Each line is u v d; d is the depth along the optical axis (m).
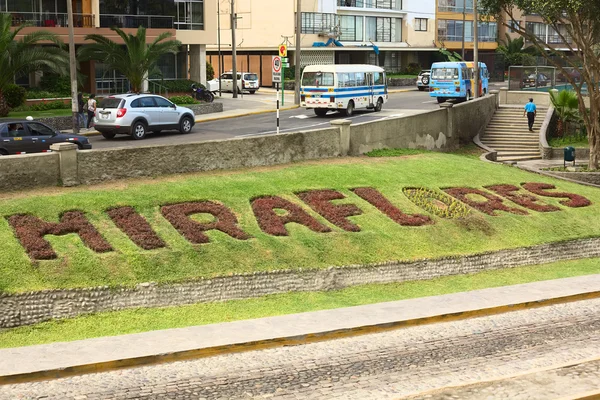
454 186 22.59
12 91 36.59
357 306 13.85
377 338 12.20
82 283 13.80
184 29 49.00
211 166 20.52
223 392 9.71
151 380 10.12
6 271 13.58
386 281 16.92
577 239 20.42
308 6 62.66
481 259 18.42
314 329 12.16
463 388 9.71
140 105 31.47
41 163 17.41
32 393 9.59
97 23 43.75
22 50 34.41
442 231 19.02
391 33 71.44
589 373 10.41
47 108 38.16
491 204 21.56
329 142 23.75
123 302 14.00
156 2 46.72
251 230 16.92
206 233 16.33
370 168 22.62
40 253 14.20
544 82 45.03
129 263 14.59
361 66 40.84
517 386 9.84
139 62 40.12
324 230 17.55
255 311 14.43
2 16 34.03
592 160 30.69
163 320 13.70
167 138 31.72
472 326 12.96
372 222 18.64
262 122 37.88
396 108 44.44
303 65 63.81
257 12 63.25
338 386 9.98
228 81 57.47
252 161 21.44
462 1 77.31
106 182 18.42
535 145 34.91
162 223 16.41
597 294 15.24
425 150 28.59
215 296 14.87
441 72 46.78
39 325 13.14
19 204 15.91
